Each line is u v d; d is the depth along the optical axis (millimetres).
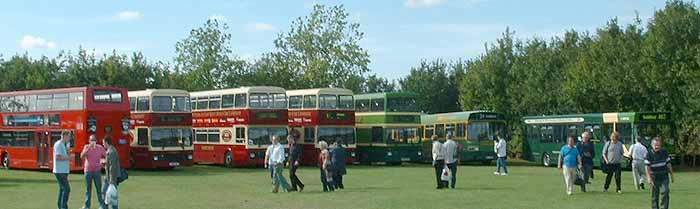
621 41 51719
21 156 44188
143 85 69000
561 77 58688
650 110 49438
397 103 50875
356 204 23594
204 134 50000
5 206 23656
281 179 28250
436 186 30688
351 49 72875
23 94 44531
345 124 49844
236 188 30656
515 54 65250
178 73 72812
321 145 28781
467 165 50625
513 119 63281
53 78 66500
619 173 26344
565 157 25828
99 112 40594
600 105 52781
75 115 40750
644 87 49000
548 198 24859
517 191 27672
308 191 28562
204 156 49812
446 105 95562
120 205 23969
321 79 72438
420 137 51438
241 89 47000
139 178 37312
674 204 22672
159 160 43969
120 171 20922
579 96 53219
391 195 26531
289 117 50781
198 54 72938
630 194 25906
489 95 65250
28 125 43781
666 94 47750
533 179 34594
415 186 30797
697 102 45188
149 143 43938
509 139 62000
